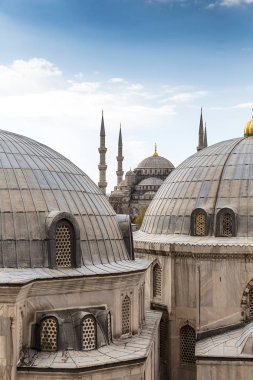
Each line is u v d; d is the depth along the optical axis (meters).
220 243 33.09
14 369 22.47
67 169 29.34
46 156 29.25
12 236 24.91
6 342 22.38
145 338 27.86
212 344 30.28
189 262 34.06
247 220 33.78
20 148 28.47
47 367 22.64
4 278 22.83
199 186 36.28
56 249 25.62
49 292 24.59
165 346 35.28
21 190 26.08
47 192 26.69
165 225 36.84
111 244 28.19
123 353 24.83
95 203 28.80
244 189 34.69
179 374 34.66
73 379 22.69
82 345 24.50
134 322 27.92
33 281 23.28
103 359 23.80
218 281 32.69
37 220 25.55
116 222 29.94
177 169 39.94
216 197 35.03
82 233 26.83
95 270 26.00
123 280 26.75
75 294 25.30
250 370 27.39
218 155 37.50
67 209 26.78
